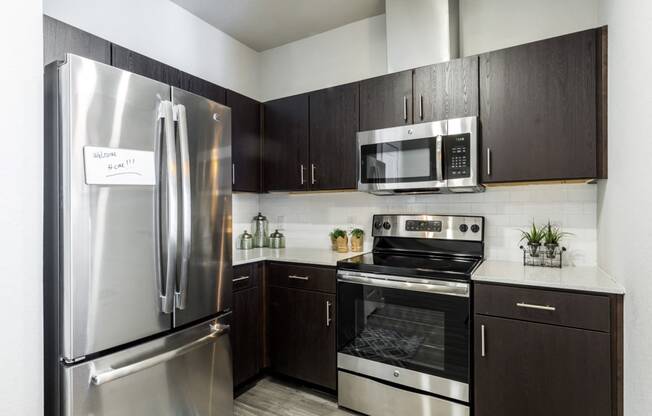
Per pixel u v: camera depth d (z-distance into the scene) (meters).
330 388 2.27
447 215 2.41
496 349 1.73
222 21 2.80
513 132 1.94
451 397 1.84
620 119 1.47
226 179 1.89
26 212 1.00
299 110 2.71
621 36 1.45
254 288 2.44
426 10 2.30
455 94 2.09
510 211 2.26
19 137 0.99
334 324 2.25
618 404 1.49
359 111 2.44
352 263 2.16
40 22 1.04
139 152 1.46
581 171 1.78
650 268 1.12
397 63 2.37
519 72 1.92
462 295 1.81
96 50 1.79
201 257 1.73
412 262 2.17
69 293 1.26
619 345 1.48
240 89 3.11
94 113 1.32
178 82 2.20
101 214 1.34
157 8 2.45
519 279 1.68
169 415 1.58
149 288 1.49
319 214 3.00
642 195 1.19
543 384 1.63
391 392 2.02
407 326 1.98
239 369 2.30
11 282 0.97
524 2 2.21
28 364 1.01
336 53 2.93
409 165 2.20
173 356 1.57
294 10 2.66
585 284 1.55
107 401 1.36
